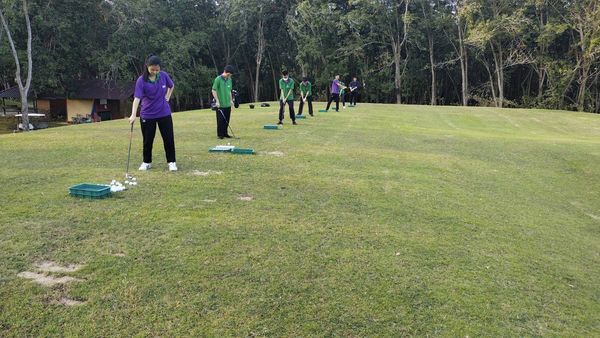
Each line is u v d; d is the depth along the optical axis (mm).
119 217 5348
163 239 4773
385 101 50875
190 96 52000
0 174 7352
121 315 3441
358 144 12281
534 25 41031
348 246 4953
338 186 7434
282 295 3861
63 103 42750
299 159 9477
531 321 3908
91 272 4023
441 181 8703
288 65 52625
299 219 5672
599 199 9562
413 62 48938
